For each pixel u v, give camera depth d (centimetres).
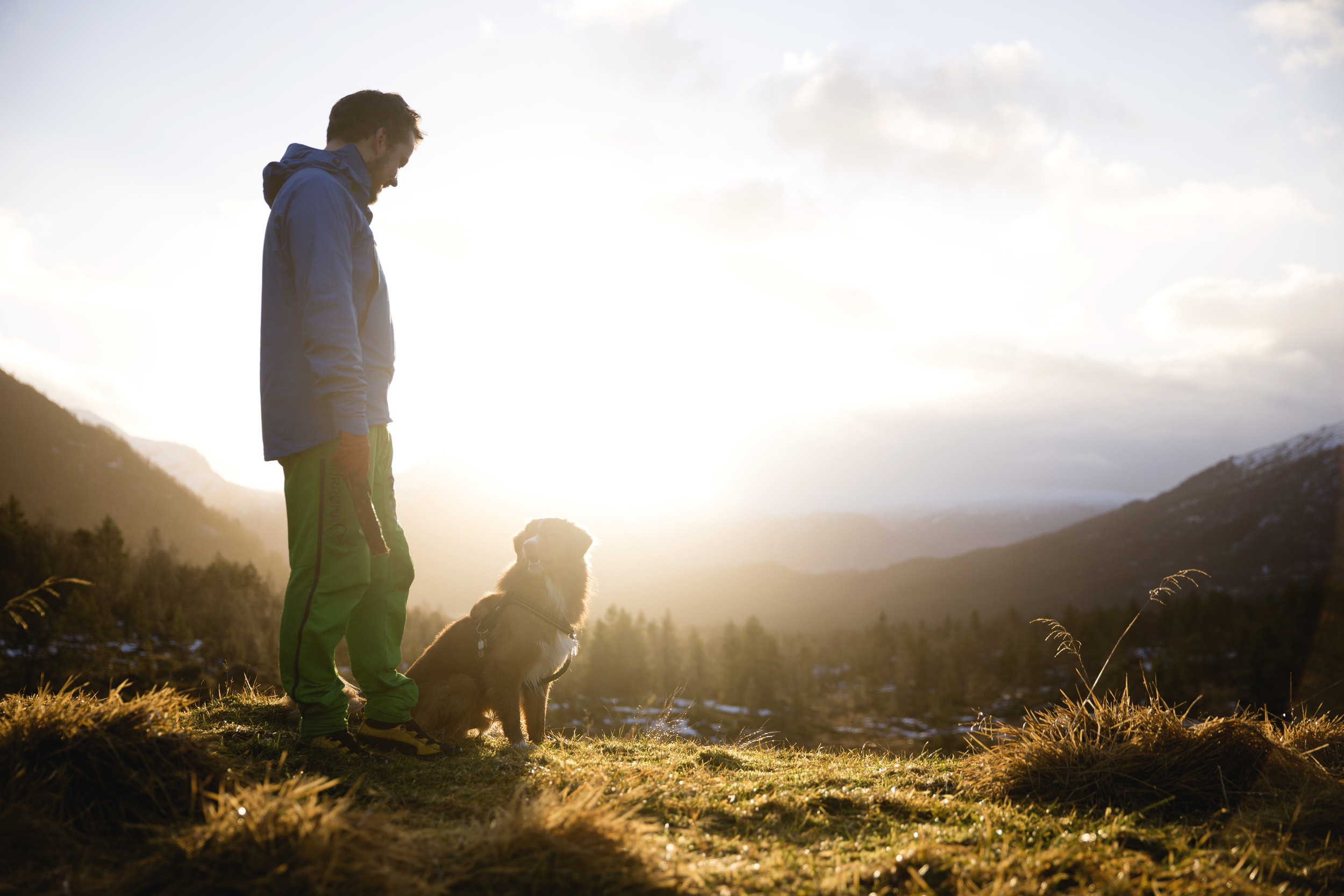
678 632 12338
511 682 444
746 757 436
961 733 363
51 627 4881
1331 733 357
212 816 202
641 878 190
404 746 354
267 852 182
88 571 7900
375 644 354
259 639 7006
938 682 9575
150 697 281
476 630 454
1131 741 312
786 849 229
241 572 9875
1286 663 7744
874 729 7269
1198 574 331
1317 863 222
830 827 260
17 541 7488
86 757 238
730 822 265
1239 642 8675
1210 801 287
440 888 178
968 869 202
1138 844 233
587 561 492
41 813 215
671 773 341
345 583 321
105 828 224
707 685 9294
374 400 342
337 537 317
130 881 177
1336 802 269
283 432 313
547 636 456
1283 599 10419
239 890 172
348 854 183
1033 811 283
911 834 244
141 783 236
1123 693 346
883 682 10700
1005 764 322
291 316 316
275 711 427
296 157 332
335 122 344
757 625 9369
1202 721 333
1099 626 11019
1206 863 212
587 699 5878
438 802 272
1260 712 370
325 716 321
